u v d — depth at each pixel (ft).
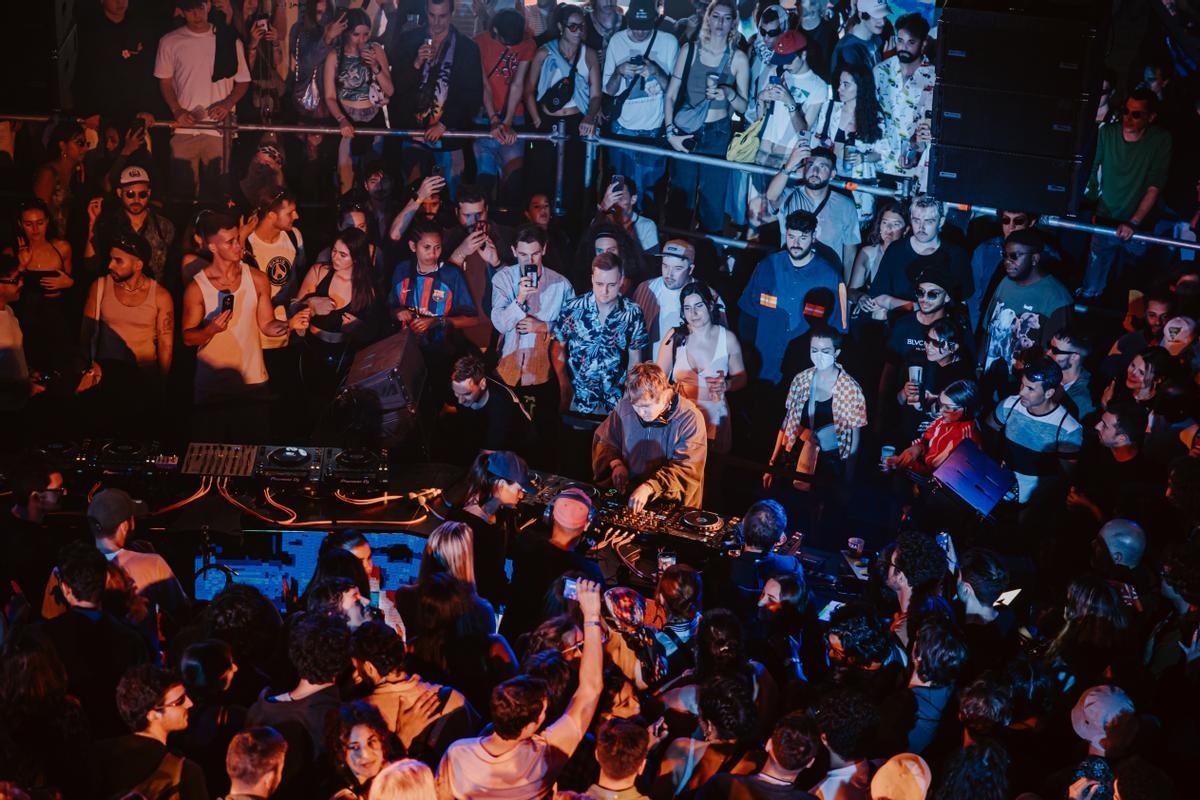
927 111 30.96
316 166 32.24
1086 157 30.48
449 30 31.53
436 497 27.94
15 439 32.60
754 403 33.60
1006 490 28.32
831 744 15.10
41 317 32.09
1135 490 31.40
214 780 15.76
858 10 30.66
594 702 15.81
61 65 30.89
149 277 32.19
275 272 32.68
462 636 17.92
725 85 31.71
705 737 15.78
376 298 33.09
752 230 32.65
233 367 32.99
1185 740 17.75
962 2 29.63
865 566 26.35
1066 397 32.09
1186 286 31.12
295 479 27.30
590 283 33.24
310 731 15.33
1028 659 18.20
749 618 20.97
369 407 30.91
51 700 14.87
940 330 31.96
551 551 22.08
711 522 26.05
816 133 31.73
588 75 31.89
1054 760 18.13
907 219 31.78
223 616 17.43
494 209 32.83
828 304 32.58
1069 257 31.58
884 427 33.12
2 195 31.40
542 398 33.71
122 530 20.01
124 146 31.53
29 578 22.22
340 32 31.35
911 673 18.08
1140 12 29.94
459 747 14.69
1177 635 20.16
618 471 28.84
